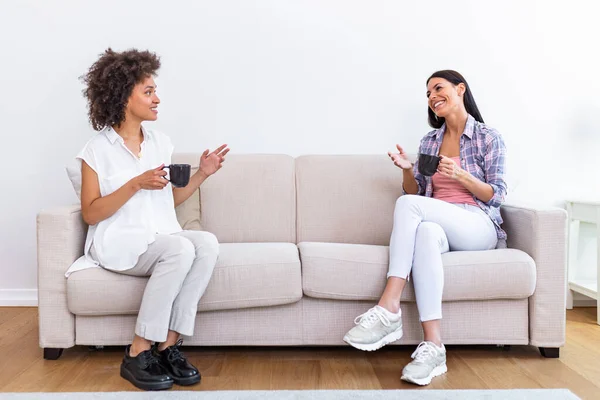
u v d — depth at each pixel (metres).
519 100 3.20
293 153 3.19
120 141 2.28
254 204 2.78
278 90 3.17
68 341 2.27
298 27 3.17
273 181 2.82
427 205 2.32
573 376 2.12
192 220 2.64
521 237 2.41
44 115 3.14
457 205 2.46
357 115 3.19
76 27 3.13
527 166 3.22
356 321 2.31
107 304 2.22
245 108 3.17
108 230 2.22
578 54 3.20
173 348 2.06
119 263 2.19
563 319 2.31
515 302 2.32
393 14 3.17
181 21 3.14
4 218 3.17
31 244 3.18
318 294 2.28
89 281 2.21
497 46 3.19
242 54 3.16
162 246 2.12
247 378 2.09
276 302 2.27
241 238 2.75
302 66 3.17
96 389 1.97
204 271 2.12
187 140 3.17
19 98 3.13
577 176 3.23
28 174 3.16
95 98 2.30
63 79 3.14
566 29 3.19
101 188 2.24
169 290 2.05
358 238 2.76
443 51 3.18
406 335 2.32
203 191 2.78
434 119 2.73
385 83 3.18
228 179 2.81
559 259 2.31
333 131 3.19
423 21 3.17
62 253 2.26
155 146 2.40
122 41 3.13
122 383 2.03
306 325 2.32
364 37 3.17
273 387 1.99
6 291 3.18
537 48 3.19
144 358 2.02
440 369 2.12
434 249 2.19
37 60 3.13
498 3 3.18
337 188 2.81
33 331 2.71
